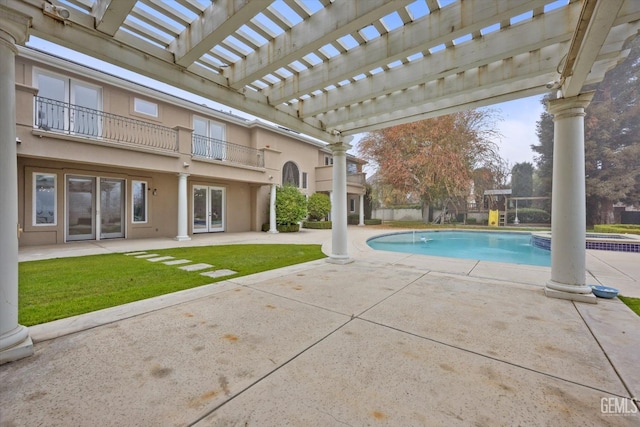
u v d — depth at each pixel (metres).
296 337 2.54
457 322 2.89
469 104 4.55
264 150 13.32
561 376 1.95
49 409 1.60
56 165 8.78
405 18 2.98
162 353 2.24
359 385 1.84
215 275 4.90
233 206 13.87
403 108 4.62
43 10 2.53
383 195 19.73
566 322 2.88
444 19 2.79
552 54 3.33
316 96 4.90
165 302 3.47
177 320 2.91
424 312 3.17
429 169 17.31
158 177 11.22
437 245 11.86
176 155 9.96
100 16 2.66
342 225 6.17
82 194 9.51
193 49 3.03
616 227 14.01
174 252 7.54
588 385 1.85
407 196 19.55
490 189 20.61
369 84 4.20
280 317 3.00
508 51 3.09
